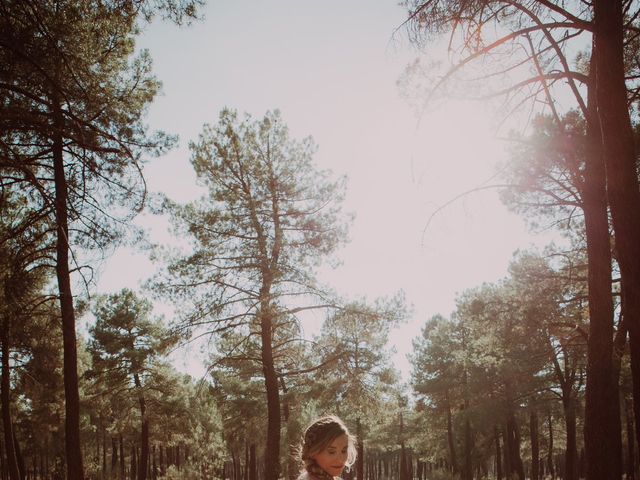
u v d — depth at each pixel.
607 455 7.66
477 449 44.53
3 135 8.83
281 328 21.36
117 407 38.06
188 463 36.75
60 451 39.59
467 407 42.06
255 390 28.14
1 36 7.41
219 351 21.66
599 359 7.78
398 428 56.69
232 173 20.14
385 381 21.36
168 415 39.03
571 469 31.75
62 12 8.64
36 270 13.42
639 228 5.52
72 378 12.95
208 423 48.22
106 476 34.03
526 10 6.64
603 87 5.73
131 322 38.53
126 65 12.53
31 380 25.94
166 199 12.63
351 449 2.40
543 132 8.50
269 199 20.03
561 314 17.97
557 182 11.56
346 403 23.03
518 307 18.70
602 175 7.88
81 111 9.62
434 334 45.72
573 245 17.36
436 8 6.75
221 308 19.16
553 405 36.88
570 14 6.13
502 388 36.91
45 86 8.52
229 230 19.53
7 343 20.98
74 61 8.73
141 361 37.19
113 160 11.52
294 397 25.95
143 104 12.54
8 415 22.58
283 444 23.41
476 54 6.86
